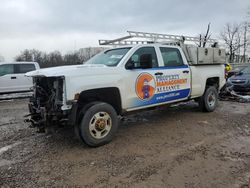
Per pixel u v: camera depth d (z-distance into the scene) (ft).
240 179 10.95
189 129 18.51
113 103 16.42
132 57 17.10
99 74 14.85
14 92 39.06
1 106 31.35
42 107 14.79
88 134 14.38
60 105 13.97
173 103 20.34
